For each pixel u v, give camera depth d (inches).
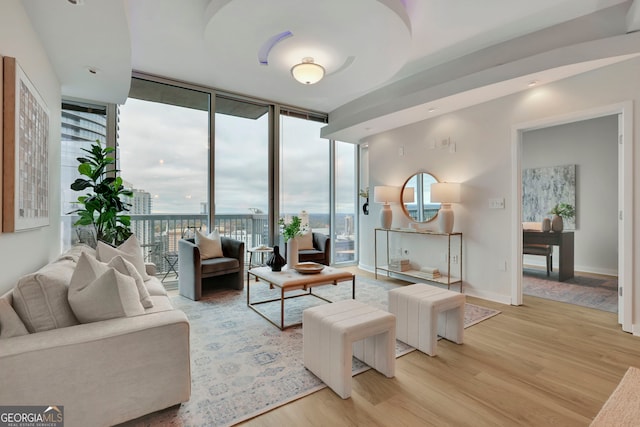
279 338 104.4
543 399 70.6
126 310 65.6
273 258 131.3
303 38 104.7
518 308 135.3
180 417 64.6
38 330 58.9
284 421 63.6
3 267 65.2
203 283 165.5
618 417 62.9
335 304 88.9
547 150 233.0
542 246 202.2
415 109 158.9
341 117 214.4
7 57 65.4
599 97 113.8
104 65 109.3
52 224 110.0
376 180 212.1
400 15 93.6
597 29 111.2
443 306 94.1
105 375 57.1
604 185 207.8
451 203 161.0
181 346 64.6
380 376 80.7
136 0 102.9
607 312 130.0
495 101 144.7
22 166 72.2
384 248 207.0
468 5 106.5
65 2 75.1
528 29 121.8
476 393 73.1
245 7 88.0
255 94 189.8
